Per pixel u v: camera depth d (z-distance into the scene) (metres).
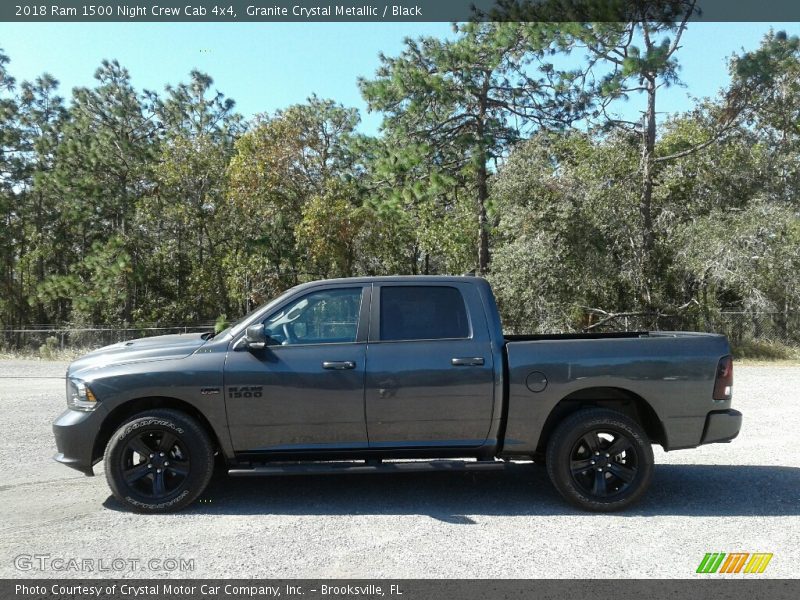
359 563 4.64
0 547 4.95
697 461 7.59
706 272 21.84
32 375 17.64
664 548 4.95
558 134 23.06
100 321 34.41
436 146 23.55
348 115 31.33
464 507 5.95
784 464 7.44
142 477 5.78
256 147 30.66
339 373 5.83
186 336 6.61
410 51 23.41
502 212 22.66
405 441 5.92
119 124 36.28
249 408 5.80
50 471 7.14
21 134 38.12
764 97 21.83
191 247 34.06
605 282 22.48
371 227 29.70
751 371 17.34
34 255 37.69
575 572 4.49
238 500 6.14
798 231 21.72
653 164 22.39
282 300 6.11
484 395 5.88
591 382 5.89
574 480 5.82
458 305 6.11
